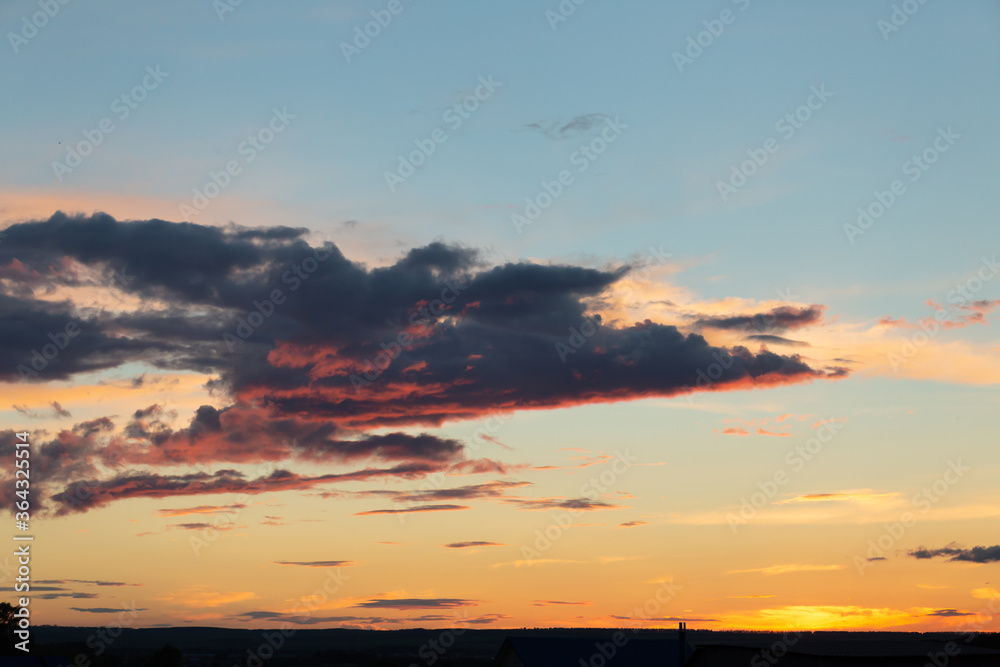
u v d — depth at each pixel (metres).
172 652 100.31
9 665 81.50
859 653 41.62
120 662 96.44
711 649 49.38
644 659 61.44
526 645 61.22
